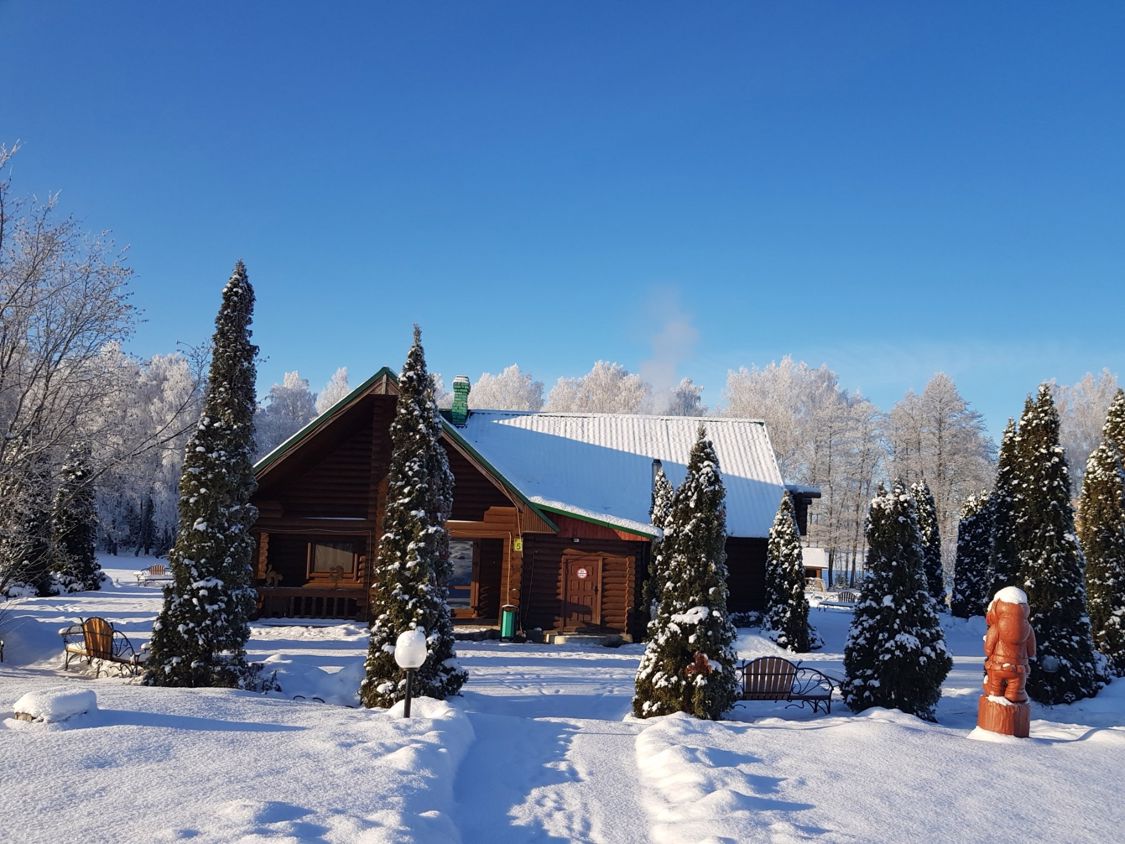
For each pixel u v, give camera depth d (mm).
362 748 7113
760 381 82688
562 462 28172
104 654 13711
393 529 11703
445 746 7453
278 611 22641
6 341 15445
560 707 12180
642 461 29203
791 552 21609
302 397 84875
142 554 63688
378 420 22172
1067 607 14492
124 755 6402
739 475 29875
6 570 16562
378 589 11703
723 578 11180
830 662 18828
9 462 15312
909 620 11930
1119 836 6152
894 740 8945
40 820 4836
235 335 13133
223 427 12844
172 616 12125
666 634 11016
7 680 12586
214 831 4695
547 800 6352
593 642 21266
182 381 60781
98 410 17062
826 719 10914
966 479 54656
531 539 22781
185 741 7020
